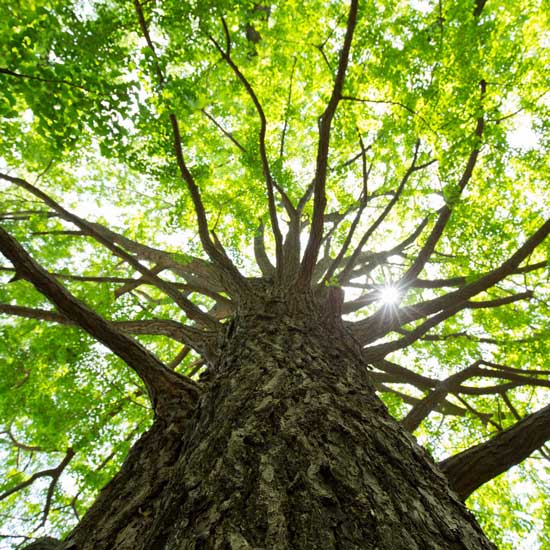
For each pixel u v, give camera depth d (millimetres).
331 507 1237
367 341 3844
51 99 2557
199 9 2934
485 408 6578
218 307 6758
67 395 5520
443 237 5531
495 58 4012
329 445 1568
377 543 1129
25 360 5227
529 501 5984
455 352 5578
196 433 1901
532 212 5559
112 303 5578
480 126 4051
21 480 6652
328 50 4305
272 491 1291
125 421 6387
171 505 1390
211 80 4406
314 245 3334
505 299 4562
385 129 4363
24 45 2385
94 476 5105
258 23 4086
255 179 4922
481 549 1284
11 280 2691
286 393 1931
